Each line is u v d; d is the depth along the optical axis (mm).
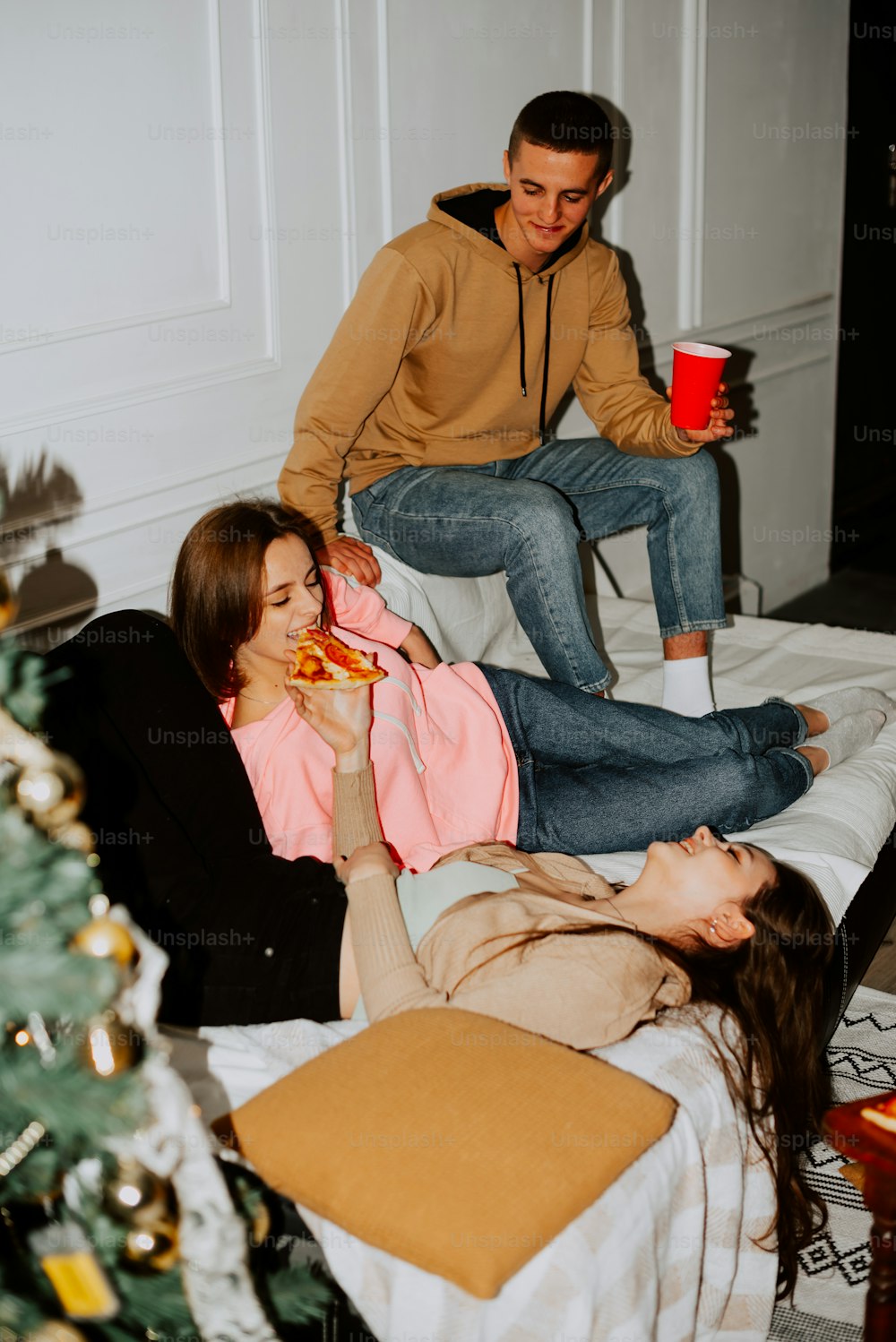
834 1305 1729
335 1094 1353
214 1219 1168
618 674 2756
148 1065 1125
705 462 2439
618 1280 1305
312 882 1708
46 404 2010
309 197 2441
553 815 2096
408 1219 1232
